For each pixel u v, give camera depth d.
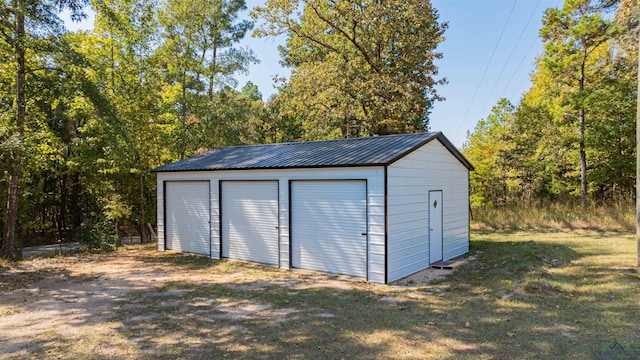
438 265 9.56
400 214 8.42
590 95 17.02
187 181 11.97
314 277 8.60
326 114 20.39
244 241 10.52
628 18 12.76
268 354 4.43
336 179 8.62
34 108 12.97
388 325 5.35
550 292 6.75
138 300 6.99
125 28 15.27
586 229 16.09
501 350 4.37
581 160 19.02
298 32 20.55
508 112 27.30
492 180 23.92
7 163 10.98
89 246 13.17
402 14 19.16
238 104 22.03
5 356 4.56
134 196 17.56
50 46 11.35
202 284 8.12
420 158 9.34
